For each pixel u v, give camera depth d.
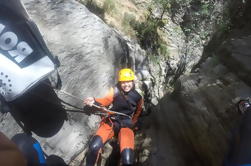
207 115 3.76
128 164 3.93
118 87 4.25
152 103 8.22
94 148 4.07
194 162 3.54
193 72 5.31
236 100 3.62
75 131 4.86
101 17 9.42
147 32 10.12
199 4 10.80
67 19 5.66
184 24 10.98
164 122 4.32
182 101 4.29
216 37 6.08
